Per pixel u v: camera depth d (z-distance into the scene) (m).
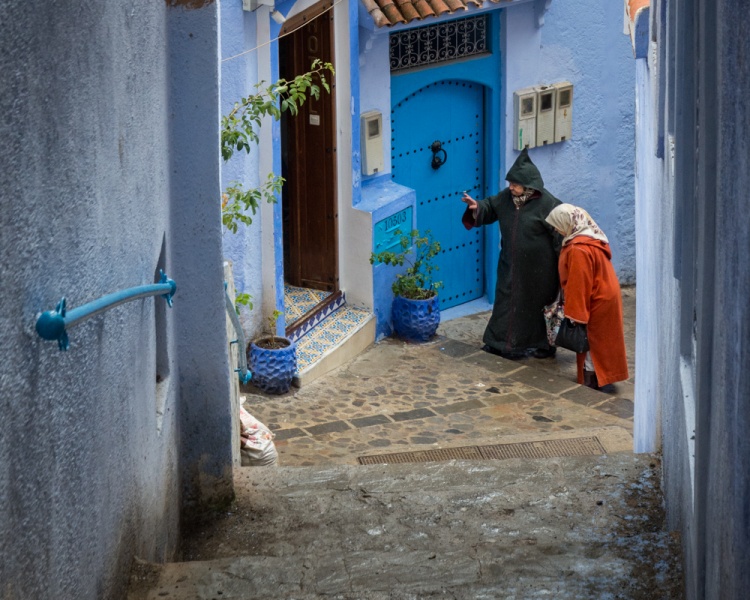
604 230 14.91
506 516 5.52
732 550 2.70
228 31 10.03
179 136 5.41
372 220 11.96
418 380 11.55
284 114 12.11
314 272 12.39
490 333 12.56
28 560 2.70
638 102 9.17
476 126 13.75
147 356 4.61
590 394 11.35
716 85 3.09
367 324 12.14
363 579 4.56
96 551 3.52
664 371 5.82
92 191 3.35
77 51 3.13
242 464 7.02
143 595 4.18
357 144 11.95
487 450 9.59
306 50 11.70
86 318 2.96
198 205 5.50
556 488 5.80
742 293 2.53
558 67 13.92
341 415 10.67
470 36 13.22
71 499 3.14
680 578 4.45
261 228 10.89
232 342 6.22
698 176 3.76
